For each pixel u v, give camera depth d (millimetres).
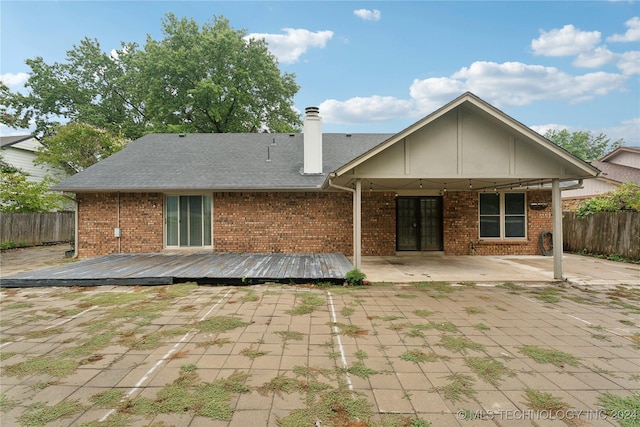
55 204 17500
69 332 4305
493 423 2479
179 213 10992
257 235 10852
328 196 10906
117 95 26578
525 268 8820
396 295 6191
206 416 2551
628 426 2451
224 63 21984
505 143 7004
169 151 12922
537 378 3148
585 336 4211
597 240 10984
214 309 5281
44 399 2789
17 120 24812
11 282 6719
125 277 6918
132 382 3057
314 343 3965
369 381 3080
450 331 4367
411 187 10250
